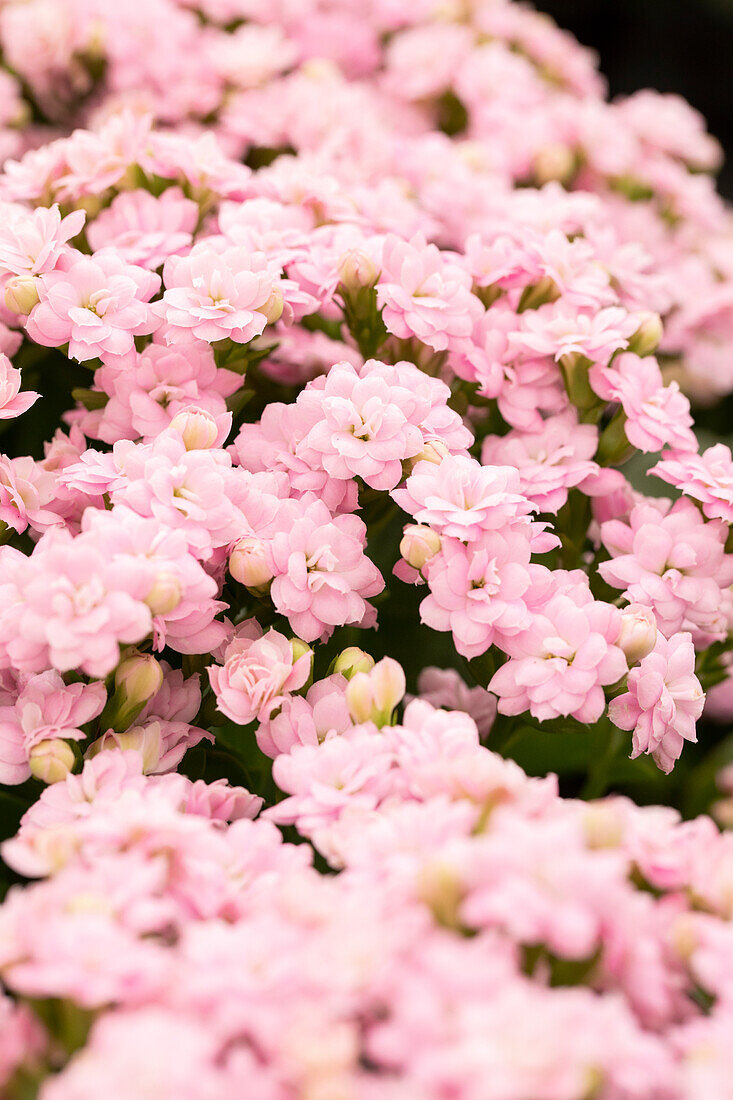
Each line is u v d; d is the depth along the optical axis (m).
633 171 0.47
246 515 0.32
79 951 0.27
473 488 0.32
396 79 0.49
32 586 0.30
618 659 0.32
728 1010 0.27
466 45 0.49
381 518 0.36
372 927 0.27
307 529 0.32
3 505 0.33
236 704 0.32
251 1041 0.27
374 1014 0.27
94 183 0.37
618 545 0.35
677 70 0.86
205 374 0.35
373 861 0.29
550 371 0.36
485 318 0.36
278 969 0.27
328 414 0.33
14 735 0.32
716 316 0.44
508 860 0.27
